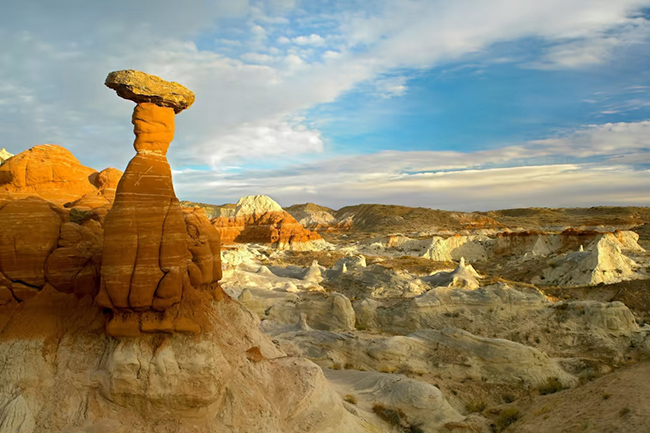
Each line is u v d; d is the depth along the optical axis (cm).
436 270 6962
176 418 1394
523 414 2189
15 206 1567
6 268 1520
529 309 3722
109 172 2383
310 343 2928
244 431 1470
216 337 1662
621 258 5941
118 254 1415
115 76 1450
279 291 4894
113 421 1358
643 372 2066
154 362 1388
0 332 1473
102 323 1523
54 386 1412
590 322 3472
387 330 3847
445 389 2467
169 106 1564
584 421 1800
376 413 2030
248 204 14175
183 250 1527
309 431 1623
